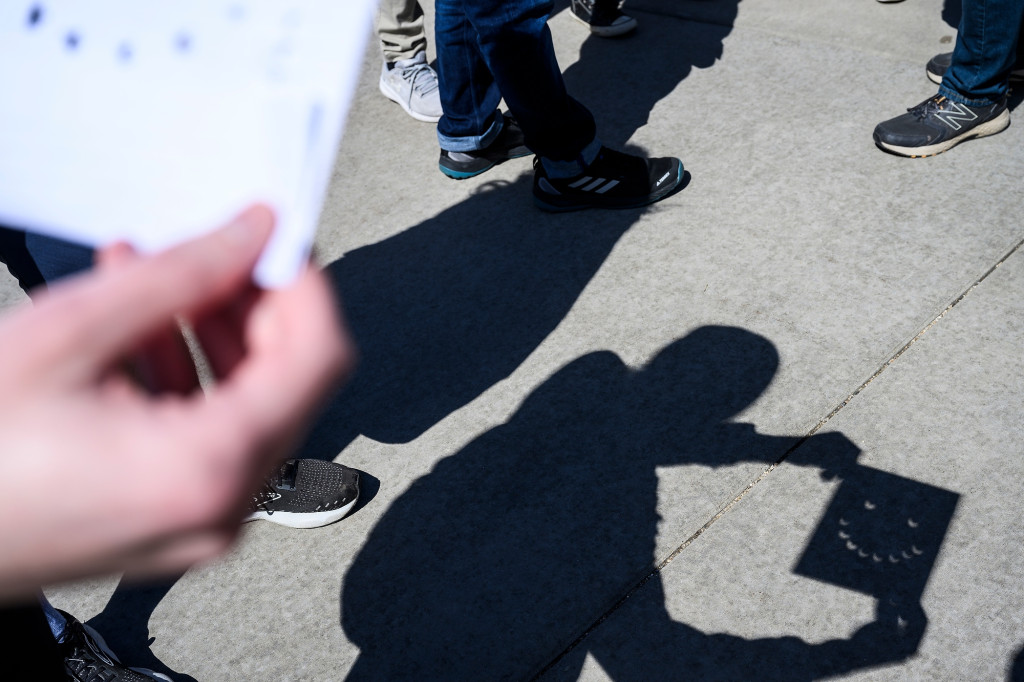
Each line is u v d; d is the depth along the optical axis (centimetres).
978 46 279
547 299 270
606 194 295
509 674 182
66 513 30
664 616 187
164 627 202
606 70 377
